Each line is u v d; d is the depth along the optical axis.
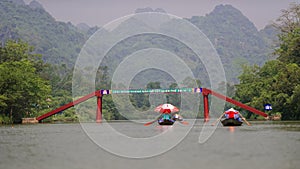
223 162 21.94
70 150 27.84
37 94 93.00
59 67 181.75
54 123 83.44
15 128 60.53
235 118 59.56
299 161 21.83
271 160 22.30
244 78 126.19
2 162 22.36
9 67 92.38
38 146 30.86
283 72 92.88
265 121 82.06
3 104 84.06
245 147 28.89
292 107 89.31
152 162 22.31
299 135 39.44
